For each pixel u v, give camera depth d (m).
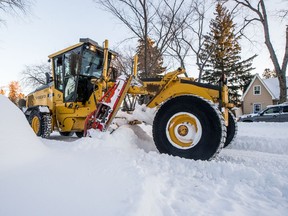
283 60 16.20
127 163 2.93
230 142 5.18
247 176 2.96
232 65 33.75
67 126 6.36
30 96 8.58
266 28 16.03
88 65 6.39
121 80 4.44
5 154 2.19
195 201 2.29
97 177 2.29
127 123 4.76
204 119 3.73
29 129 2.81
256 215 2.10
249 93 31.84
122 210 1.65
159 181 2.57
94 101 5.70
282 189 2.68
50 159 2.57
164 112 4.00
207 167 3.24
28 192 1.79
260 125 10.77
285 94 16.28
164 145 3.92
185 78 4.79
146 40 13.85
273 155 4.77
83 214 1.58
